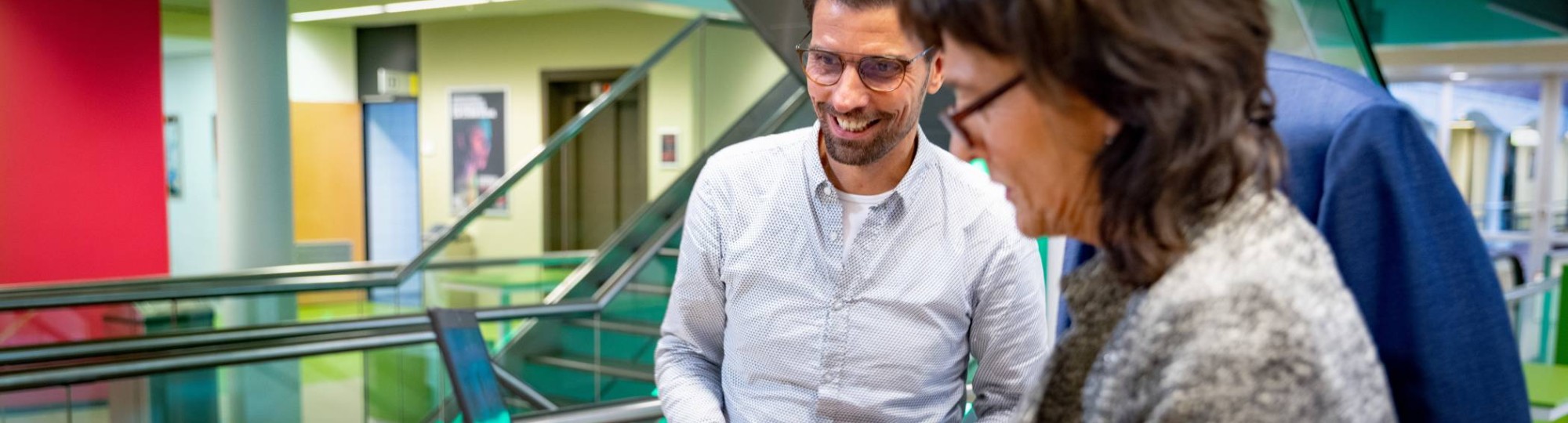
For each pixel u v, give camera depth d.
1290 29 2.31
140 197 7.24
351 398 4.37
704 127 7.26
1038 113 0.71
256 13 6.97
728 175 1.72
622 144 6.87
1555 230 9.72
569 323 5.86
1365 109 0.88
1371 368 0.67
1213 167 0.67
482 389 2.42
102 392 3.60
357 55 13.20
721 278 1.74
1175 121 0.66
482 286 6.44
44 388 3.45
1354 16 2.54
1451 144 10.10
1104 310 0.78
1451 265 0.86
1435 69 9.31
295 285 5.63
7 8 6.63
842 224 1.64
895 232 1.63
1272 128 0.73
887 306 1.63
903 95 1.50
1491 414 0.85
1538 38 7.86
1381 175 0.86
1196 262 0.68
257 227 7.01
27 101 6.73
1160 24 0.65
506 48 12.09
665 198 7.03
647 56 11.10
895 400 1.65
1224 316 0.64
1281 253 0.67
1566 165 9.58
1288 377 0.62
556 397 5.81
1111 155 0.70
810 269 1.65
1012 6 0.67
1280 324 0.63
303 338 4.78
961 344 1.70
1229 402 0.62
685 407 1.70
